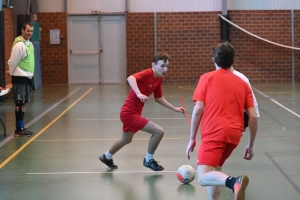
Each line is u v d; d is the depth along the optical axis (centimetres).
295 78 2127
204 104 484
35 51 1916
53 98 1638
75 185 656
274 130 1049
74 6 2091
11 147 905
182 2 2092
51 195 613
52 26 2083
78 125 1134
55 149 887
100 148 892
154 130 697
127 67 2114
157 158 808
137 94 653
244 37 2106
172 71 2119
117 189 636
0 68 1382
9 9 1800
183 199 591
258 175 699
